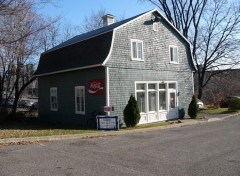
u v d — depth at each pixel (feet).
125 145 42.47
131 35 70.38
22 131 58.23
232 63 121.60
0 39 53.42
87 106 70.08
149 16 75.15
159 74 76.54
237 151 36.63
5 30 52.80
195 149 38.42
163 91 78.13
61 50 83.61
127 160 32.58
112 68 65.82
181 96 82.99
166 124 68.39
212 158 33.04
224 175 26.27
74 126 70.23
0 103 100.73
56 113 83.05
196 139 46.83
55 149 39.63
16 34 57.88
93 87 67.97
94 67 67.67
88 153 36.73
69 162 31.89
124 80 68.03
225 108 118.73
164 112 77.36
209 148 38.91
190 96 85.66
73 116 75.36
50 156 35.04
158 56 76.69
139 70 71.41
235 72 157.28
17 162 32.07
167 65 79.05
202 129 60.39
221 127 63.00
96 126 63.41
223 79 158.30
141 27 72.95
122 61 67.87
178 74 82.33
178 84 82.17
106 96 64.54
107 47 65.98
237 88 162.40
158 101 75.77
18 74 99.71
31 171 28.35
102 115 64.69
